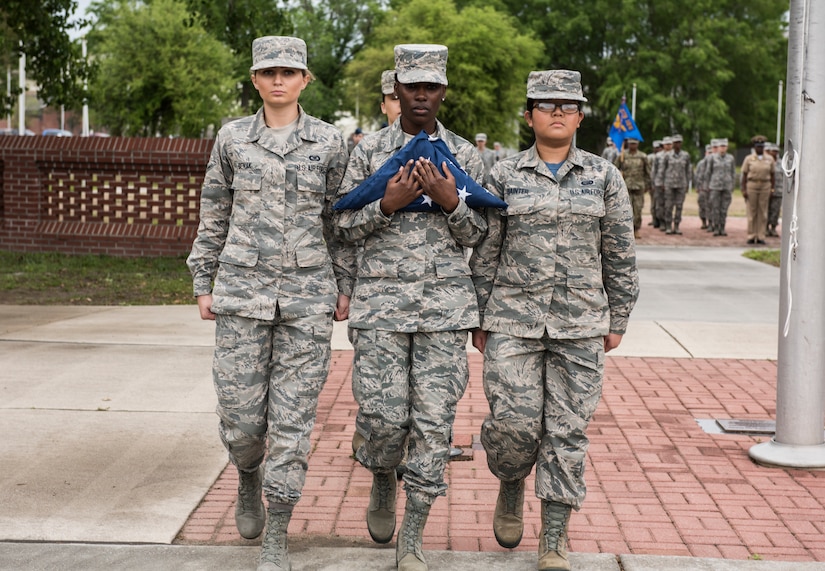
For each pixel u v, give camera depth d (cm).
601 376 800
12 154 3022
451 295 784
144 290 2405
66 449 1116
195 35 7075
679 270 3042
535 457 818
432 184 763
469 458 1120
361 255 820
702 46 10562
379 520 843
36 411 1266
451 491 1013
